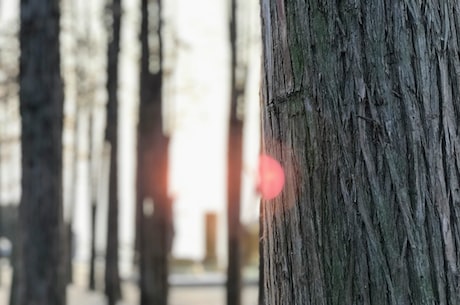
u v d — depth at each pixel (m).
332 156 2.52
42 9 10.10
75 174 34.28
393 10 2.53
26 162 10.05
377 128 2.48
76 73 30.00
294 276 2.60
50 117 10.06
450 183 2.47
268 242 2.79
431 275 2.42
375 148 2.48
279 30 2.69
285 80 2.65
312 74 2.57
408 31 2.52
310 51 2.59
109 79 25.30
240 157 20.06
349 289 2.47
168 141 18.91
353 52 2.53
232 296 19.39
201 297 29.94
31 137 10.03
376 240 2.45
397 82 2.50
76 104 30.92
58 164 10.16
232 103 20.23
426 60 2.52
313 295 2.54
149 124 18.80
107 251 25.50
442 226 2.44
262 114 2.86
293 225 2.61
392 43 2.51
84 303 26.78
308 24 2.60
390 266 2.43
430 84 2.51
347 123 2.51
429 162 2.47
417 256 2.43
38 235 9.98
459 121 2.53
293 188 2.61
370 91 2.50
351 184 2.49
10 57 24.84
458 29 2.59
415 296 2.41
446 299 2.41
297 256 2.59
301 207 2.58
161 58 19.19
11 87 25.19
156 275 17.95
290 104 2.63
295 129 2.61
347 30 2.55
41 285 9.93
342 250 2.49
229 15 20.42
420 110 2.49
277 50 2.70
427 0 2.55
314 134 2.56
